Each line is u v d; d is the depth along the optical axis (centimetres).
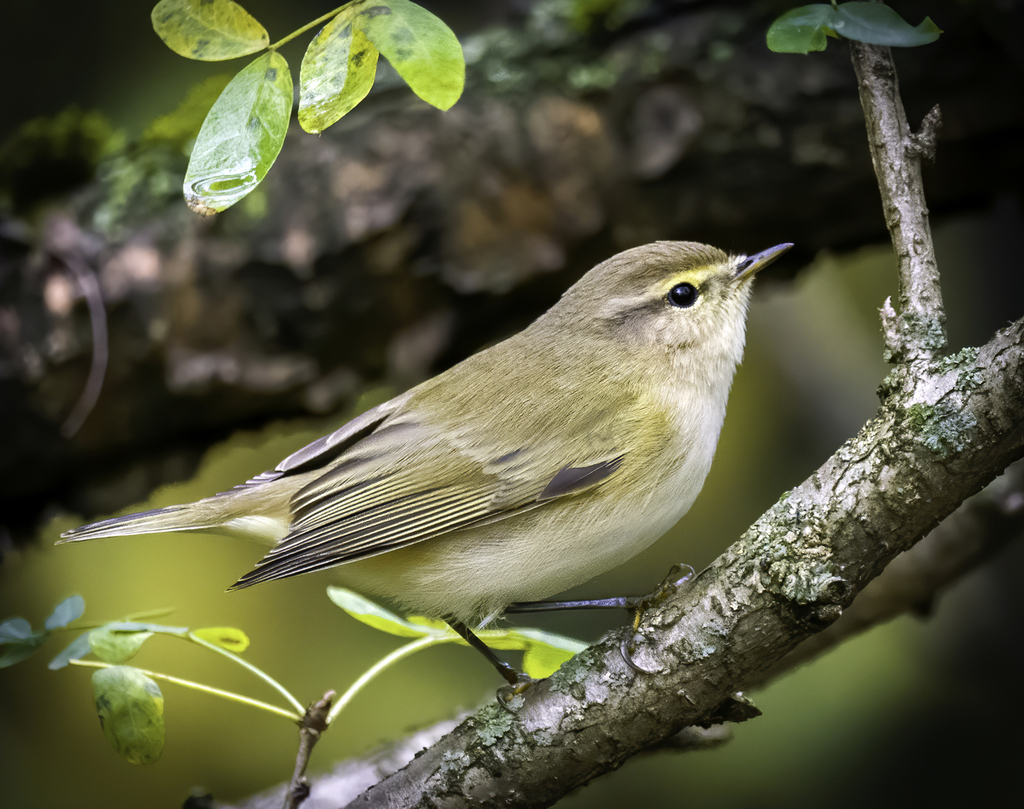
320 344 231
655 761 235
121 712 224
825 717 235
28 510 232
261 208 231
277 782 235
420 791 225
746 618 224
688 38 232
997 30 231
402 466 227
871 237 233
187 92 235
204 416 231
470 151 231
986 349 223
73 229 231
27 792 235
